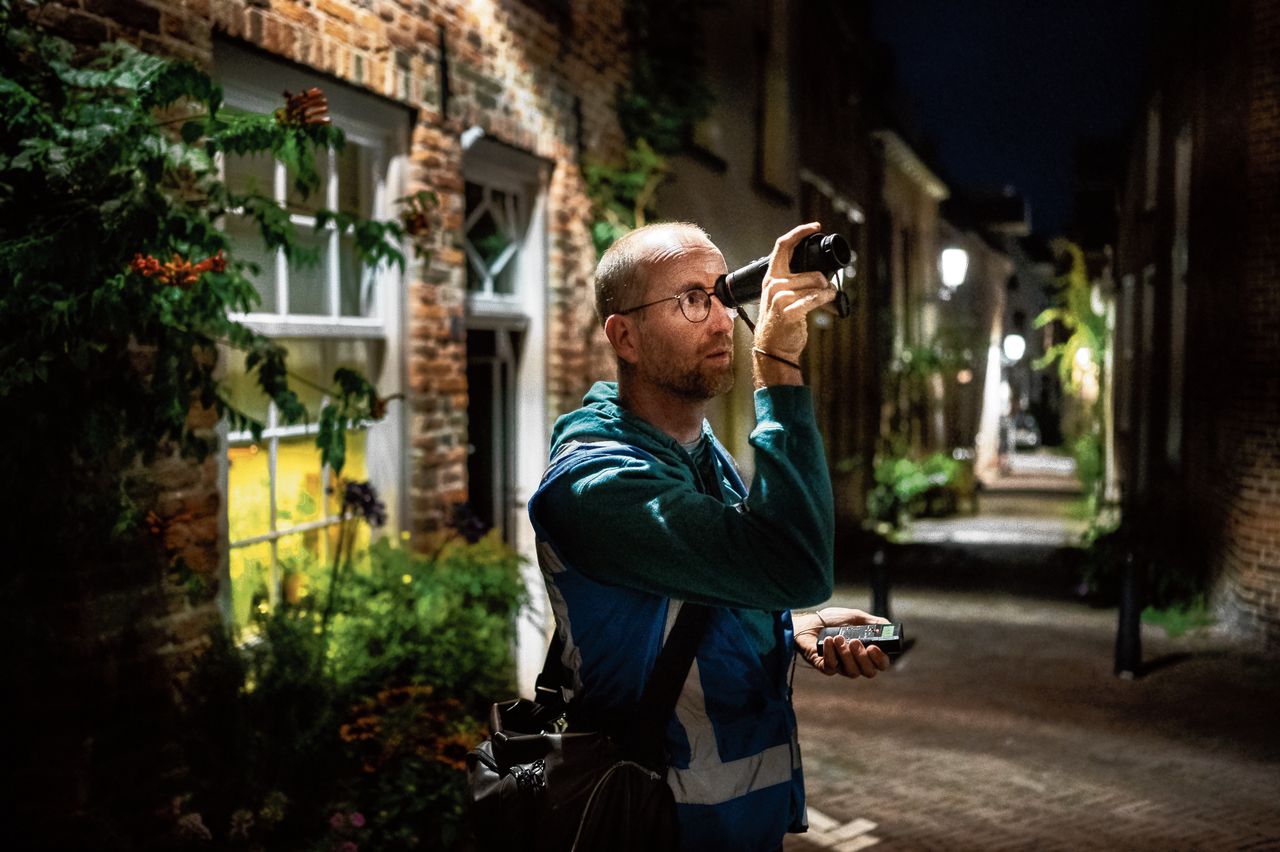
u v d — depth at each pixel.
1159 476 13.29
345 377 4.07
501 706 1.78
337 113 4.74
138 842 3.49
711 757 1.57
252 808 3.64
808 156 14.82
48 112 3.05
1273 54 9.03
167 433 3.61
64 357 3.11
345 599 4.64
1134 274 16.09
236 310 3.54
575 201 6.91
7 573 3.14
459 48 5.55
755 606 1.48
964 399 30.25
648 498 1.49
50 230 2.96
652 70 7.86
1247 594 9.38
